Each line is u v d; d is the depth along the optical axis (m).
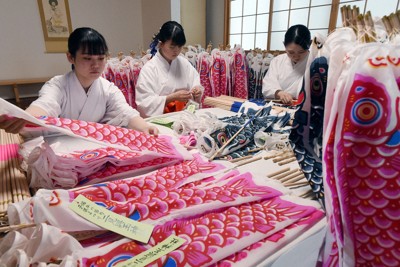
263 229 0.59
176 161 0.95
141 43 4.68
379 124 0.52
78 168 0.80
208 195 0.70
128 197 0.70
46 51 3.78
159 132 1.28
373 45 0.53
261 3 3.57
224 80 3.08
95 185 0.72
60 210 0.57
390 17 0.63
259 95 3.24
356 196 0.56
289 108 1.74
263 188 0.76
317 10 3.02
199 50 3.09
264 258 0.54
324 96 0.68
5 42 3.47
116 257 0.52
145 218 0.62
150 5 4.28
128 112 1.40
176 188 0.76
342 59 0.58
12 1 3.40
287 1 3.29
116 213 0.62
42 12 3.64
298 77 2.38
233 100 1.94
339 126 0.56
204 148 1.05
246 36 3.87
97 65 1.23
